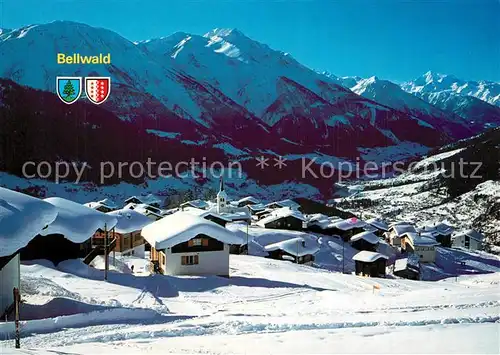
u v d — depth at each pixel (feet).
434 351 31.71
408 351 32.19
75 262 89.71
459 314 45.55
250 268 120.06
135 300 66.23
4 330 42.96
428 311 49.08
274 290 82.69
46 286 65.77
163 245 93.81
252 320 47.03
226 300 71.82
